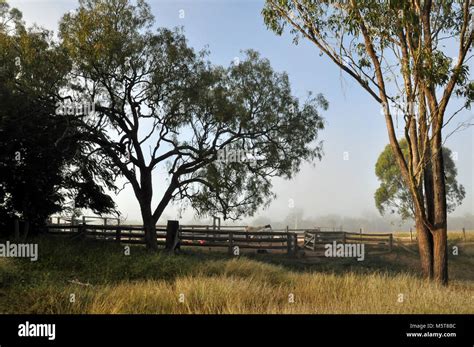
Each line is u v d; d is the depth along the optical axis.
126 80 23.28
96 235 26.02
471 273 25.34
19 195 23.17
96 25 21.33
